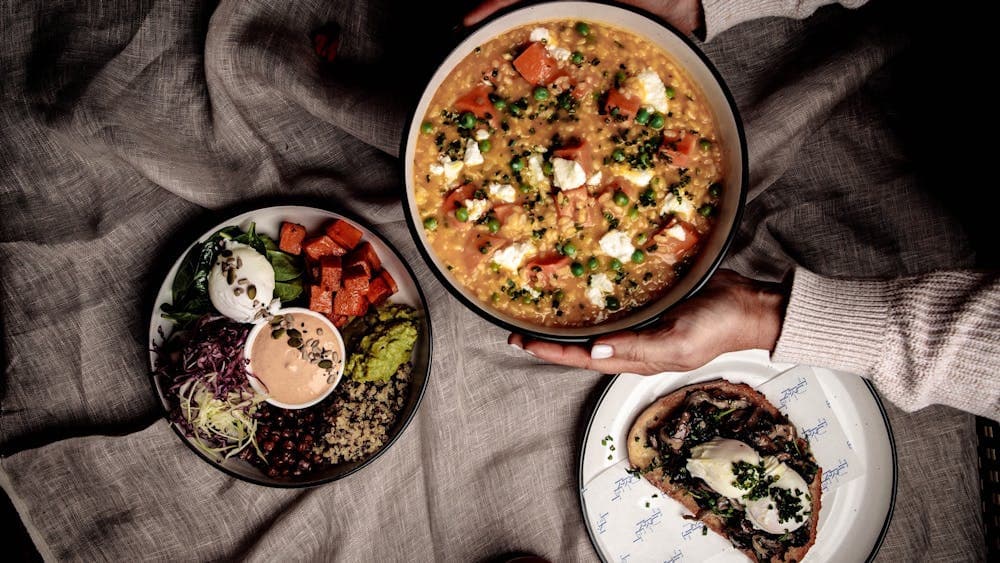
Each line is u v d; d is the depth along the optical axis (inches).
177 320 30.1
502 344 32.8
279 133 32.4
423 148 27.2
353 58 32.4
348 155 32.9
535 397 33.0
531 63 26.8
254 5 30.7
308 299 31.4
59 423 31.6
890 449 31.8
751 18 30.1
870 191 33.5
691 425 31.8
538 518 33.1
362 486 31.9
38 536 31.0
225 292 29.7
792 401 32.5
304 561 31.9
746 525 31.9
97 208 31.7
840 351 28.3
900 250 33.3
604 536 32.1
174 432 30.8
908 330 27.3
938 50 33.4
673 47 26.7
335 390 31.2
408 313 31.1
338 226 30.5
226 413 30.0
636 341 28.4
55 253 31.1
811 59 33.1
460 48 26.3
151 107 31.6
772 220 33.7
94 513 31.3
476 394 32.8
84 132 30.7
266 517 32.1
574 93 27.0
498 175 27.1
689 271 27.2
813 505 32.1
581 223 26.9
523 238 27.1
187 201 32.1
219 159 32.2
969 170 33.3
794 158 33.8
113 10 31.4
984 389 26.6
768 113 32.3
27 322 31.3
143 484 31.5
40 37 31.4
